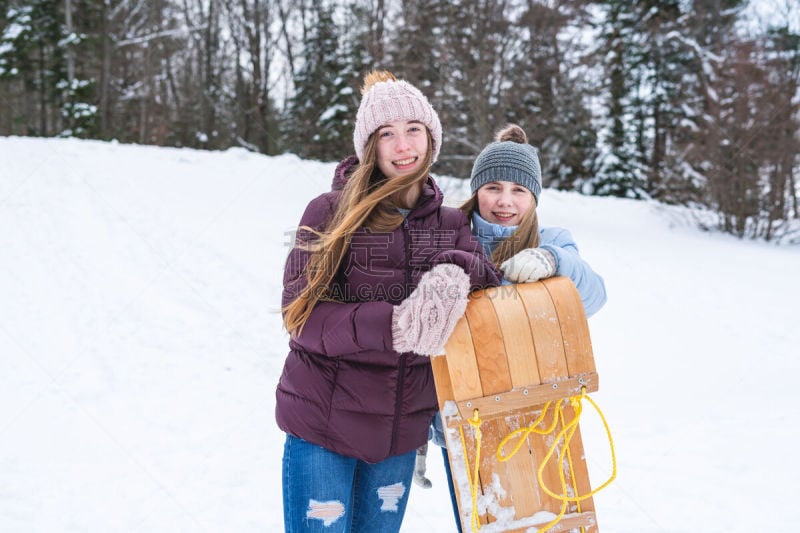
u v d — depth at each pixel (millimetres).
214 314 5875
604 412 4172
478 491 1655
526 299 1677
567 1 17406
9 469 3043
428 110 1760
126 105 26672
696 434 3744
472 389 1592
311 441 1693
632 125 21391
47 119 27047
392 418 1718
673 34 20516
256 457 3365
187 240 8258
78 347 4812
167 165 13797
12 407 3750
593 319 6719
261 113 28578
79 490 2908
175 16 28703
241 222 9680
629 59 21609
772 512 2770
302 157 22922
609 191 20984
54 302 5727
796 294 8391
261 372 4680
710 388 4672
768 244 14484
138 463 3215
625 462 3375
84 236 7867
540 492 1702
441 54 14023
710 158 16250
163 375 4453
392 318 1526
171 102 30500
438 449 3740
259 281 6984
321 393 1688
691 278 9031
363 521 1828
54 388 4066
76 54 23062
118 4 25734
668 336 6184
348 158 1860
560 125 18734
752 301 7855
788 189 16125
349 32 21609
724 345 5926
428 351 1528
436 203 1776
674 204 18016
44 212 8688
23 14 22609
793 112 15656
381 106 1707
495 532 1649
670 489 3033
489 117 13992
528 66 16375
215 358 4875
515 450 1639
